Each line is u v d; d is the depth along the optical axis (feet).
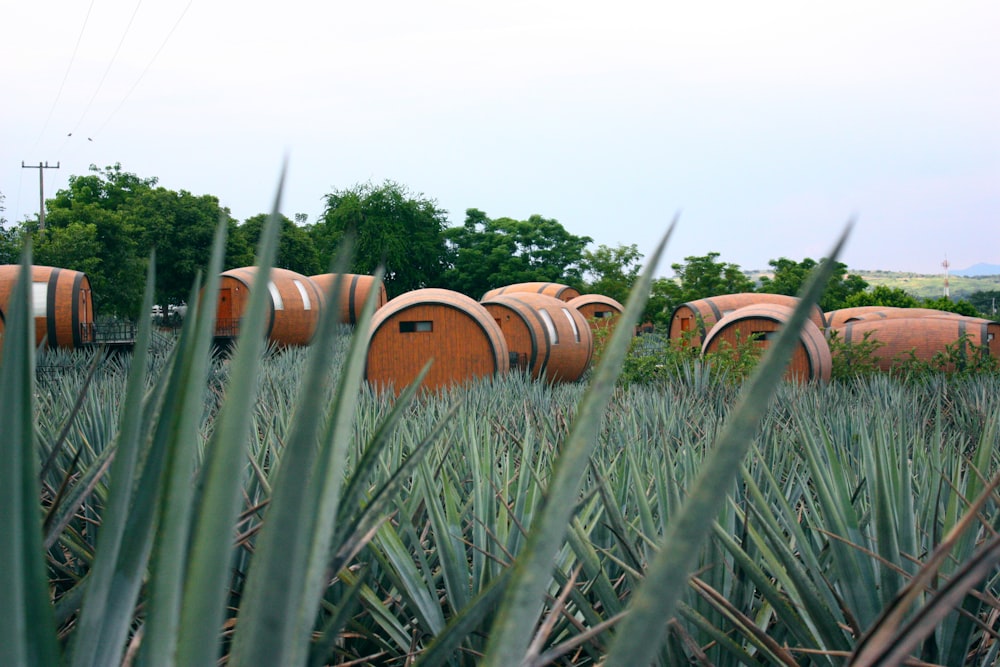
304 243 204.85
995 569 8.20
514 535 9.47
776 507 10.75
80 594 4.51
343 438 3.12
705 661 6.53
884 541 6.86
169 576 2.42
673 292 164.25
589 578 8.16
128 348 67.26
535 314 57.21
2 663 2.51
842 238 2.00
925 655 6.78
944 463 10.66
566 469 2.27
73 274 63.26
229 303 93.61
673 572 2.01
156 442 3.23
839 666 6.68
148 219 158.61
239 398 2.23
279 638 2.19
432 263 219.61
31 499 2.67
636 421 18.03
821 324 67.72
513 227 221.46
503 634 2.25
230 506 2.23
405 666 8.09
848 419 20.30
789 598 8.21
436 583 10.37
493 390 30.53
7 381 2.51
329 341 2.14
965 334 48.70
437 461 12.01
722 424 15.94
